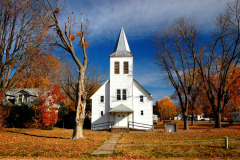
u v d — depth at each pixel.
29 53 24.72
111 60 34.94
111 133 26.12
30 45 24.42
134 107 33.56
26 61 24.70
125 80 34.25
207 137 19.23
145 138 19.78
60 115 39.94
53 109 29.69
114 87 34.12
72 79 44.22
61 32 19.28
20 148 13.34
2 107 23.23
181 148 13.55
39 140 17.20
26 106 28.11
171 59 31.73
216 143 15.22
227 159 10.69
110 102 33.69
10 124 27.38
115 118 33.22
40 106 27.97
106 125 33.56
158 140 18.00
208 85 35.31
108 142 17.19
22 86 42.66
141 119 33.12
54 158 11.02
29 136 19.64
